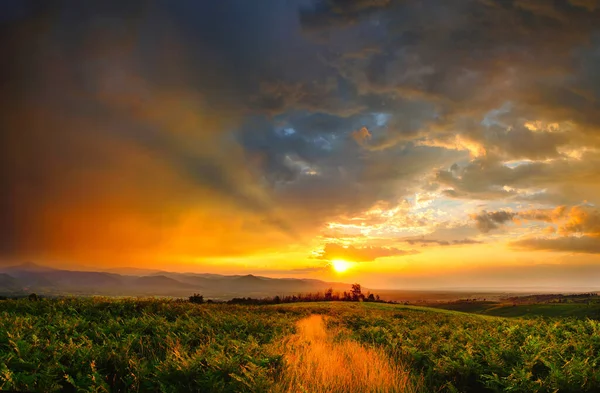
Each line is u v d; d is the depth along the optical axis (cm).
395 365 1054
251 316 2188
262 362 855
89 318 1557
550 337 1340
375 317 2792
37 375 643
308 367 910
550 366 822
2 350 805
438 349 1168
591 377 762
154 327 1295
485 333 1458
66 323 1237
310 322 2655
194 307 2162
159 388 695
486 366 943
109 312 1716
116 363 788
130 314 1780
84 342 954
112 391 699
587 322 1564
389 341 1393
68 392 683
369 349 1284
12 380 614
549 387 751
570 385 750
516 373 804
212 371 757
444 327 1836
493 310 10494
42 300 1888
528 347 1063
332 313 3716
